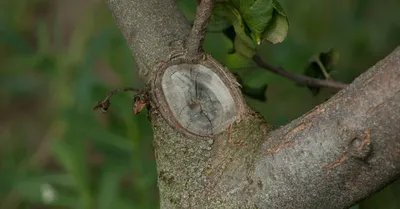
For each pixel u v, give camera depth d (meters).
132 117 1.30
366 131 0.82
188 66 0.89
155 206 1.33
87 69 1.38
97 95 1.36
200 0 0.93
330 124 0.83
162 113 0.88
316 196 0.84
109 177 1.32
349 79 1.50
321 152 0.83
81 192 1.33
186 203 0.87
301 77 1.04
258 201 0.86
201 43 0.89
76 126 1.33
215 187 0.87
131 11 0.91
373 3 1.64
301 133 0.84
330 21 1.67
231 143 0.87
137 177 1.31
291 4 1.66
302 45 1.35
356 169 0.83
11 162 1.66
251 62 1.02
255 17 0.89
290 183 0.84
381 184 0.83
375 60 1.59
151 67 0.89
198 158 0.88
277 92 1.54
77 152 1.33
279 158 0.85
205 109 0.88
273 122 1.34
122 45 1.33
